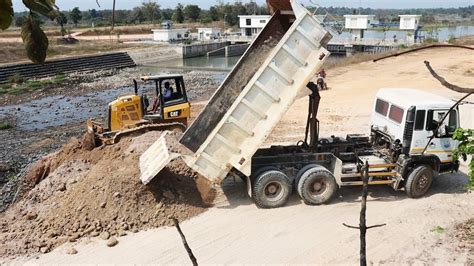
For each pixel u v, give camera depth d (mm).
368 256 7844
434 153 9688
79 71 42125
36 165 13344
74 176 10969
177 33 66438
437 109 9469
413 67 29844
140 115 13070
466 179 11156
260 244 8320
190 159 9219
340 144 10406
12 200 11281
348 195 10305
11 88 33000
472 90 2307
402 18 60531
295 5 8836
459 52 36219
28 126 21625
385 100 10250
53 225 8938
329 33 8898
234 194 10398
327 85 25094
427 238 8391
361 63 33750
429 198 10078
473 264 7473
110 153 11531
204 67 46375
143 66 48094
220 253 8047
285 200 9617
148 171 9492
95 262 7812
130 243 8414
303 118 17953
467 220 9023
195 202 9859
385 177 10031
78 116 23844
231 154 9273
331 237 8492
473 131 6754
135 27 77562
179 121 12859
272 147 10281
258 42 10711
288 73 9055
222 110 10289
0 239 8617
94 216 9055
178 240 8484
